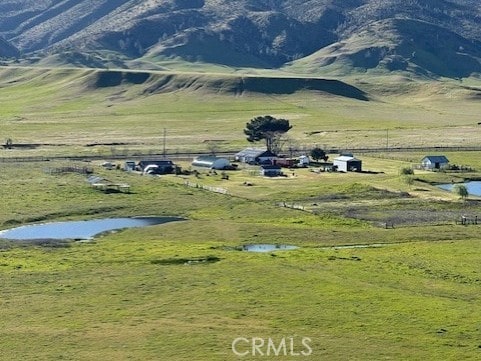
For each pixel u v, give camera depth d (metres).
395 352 157.38
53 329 170.62
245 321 175.62
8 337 165.62
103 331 169.25
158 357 154.50
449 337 166.00
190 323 174.38
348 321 175.50
